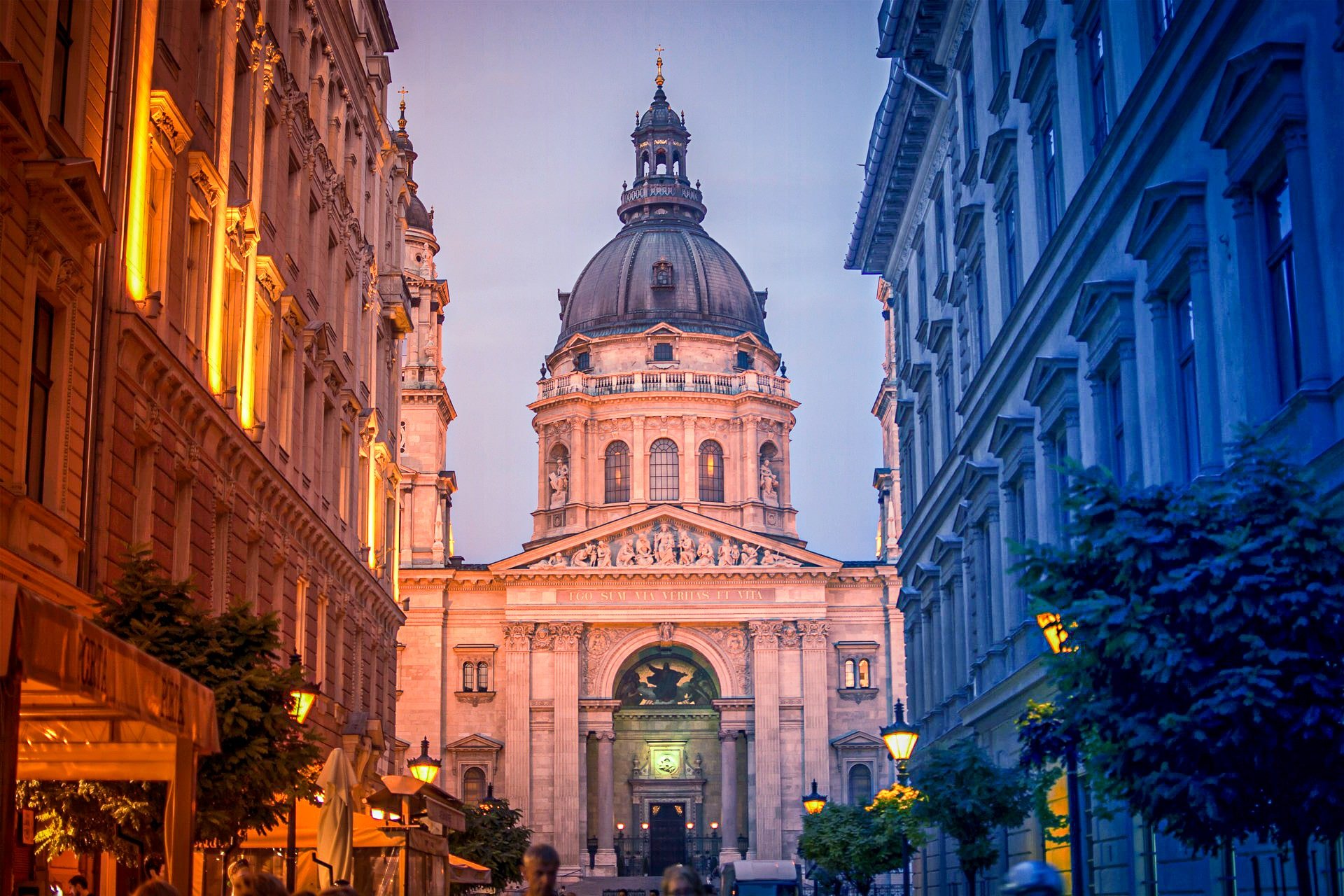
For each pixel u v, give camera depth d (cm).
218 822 2511
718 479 12450
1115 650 1652
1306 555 1567
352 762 4828
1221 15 2169
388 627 6103
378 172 5834
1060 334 3247
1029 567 1819
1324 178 1872
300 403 4341
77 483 2581
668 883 1516
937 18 4594
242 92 3744
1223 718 1556
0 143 2177
